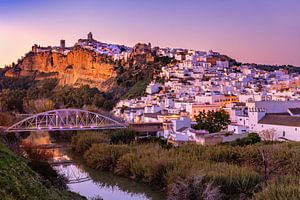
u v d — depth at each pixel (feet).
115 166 276.00
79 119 505.66
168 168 224.33
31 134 524.52
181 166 217.36
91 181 254.68
